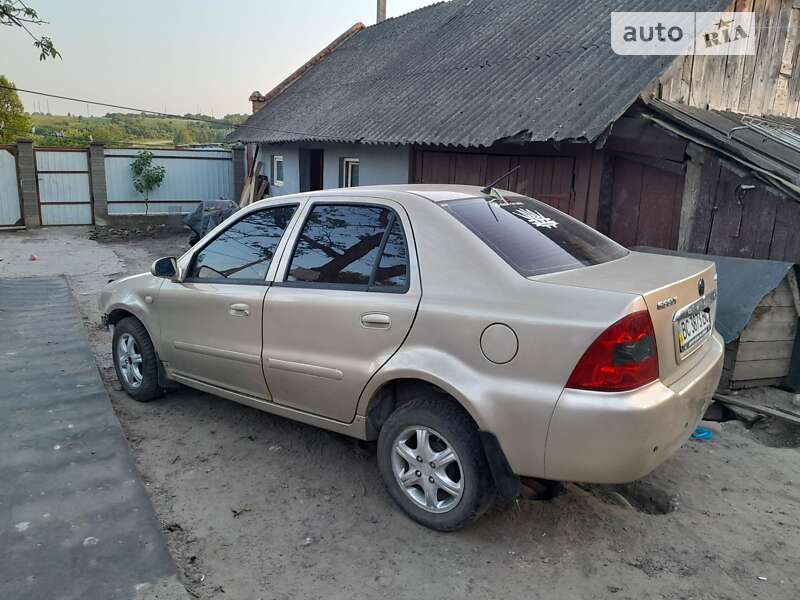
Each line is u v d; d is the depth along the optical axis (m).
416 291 3.17
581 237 3.67
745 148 5.79
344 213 3.65
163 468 3.93
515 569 2.95
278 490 3.67
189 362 4.43
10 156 16.47
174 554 3.05
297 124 12.99
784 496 3.59
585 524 3.30
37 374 5.48
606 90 6.72
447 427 3.05
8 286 9.52
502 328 2.84
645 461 2.70
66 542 3.06
